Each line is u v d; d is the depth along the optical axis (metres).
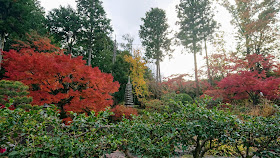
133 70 17.95
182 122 2.72
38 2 20.61
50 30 18.25
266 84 8.33
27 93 6.39
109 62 21.89
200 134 2.69
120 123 2.94
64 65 7.27
